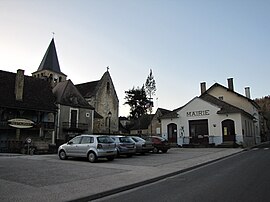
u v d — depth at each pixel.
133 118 75.06
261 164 14.13
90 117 38.28
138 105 75.94
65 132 34.44
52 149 23.88
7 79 30.73
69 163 15.05
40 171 11.84
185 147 33.94
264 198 6.94
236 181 9.41
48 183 9.13
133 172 11.70
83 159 17.41
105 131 49.09
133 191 8.50
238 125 32.12
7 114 28.70
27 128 29.05
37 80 34.34
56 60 56.31
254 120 42.72
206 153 22.88
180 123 36.41
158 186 9.18
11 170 12.09
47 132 31.09
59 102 34.25
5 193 7.66
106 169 12.62
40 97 32.09
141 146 20.75
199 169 13.37
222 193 7.61
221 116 33.41
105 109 50.16
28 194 7.55
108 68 52.50
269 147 31.62
